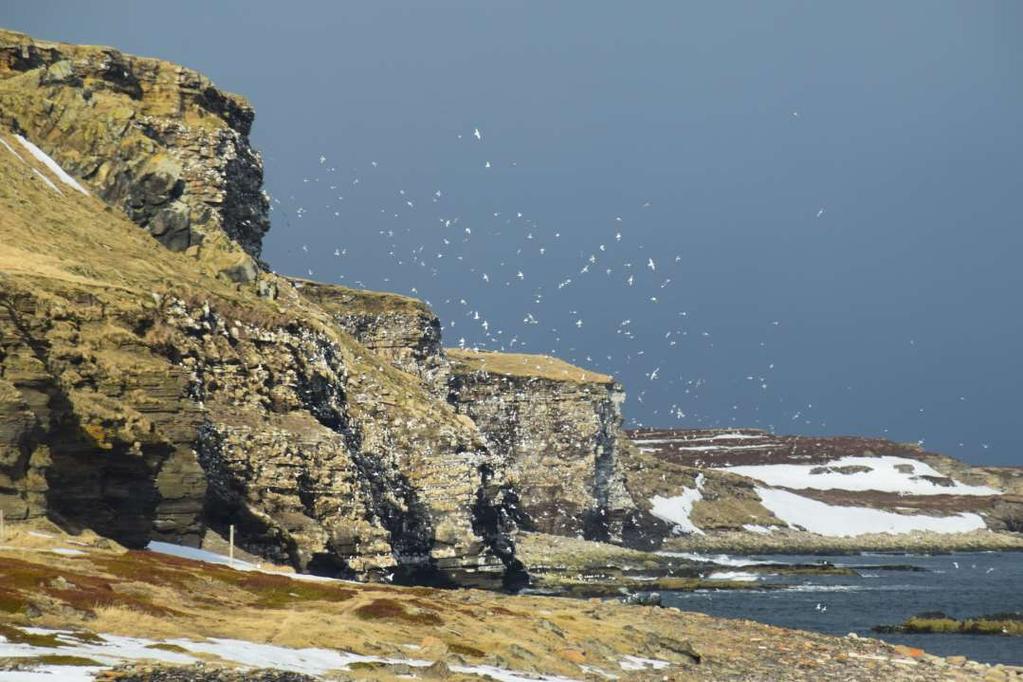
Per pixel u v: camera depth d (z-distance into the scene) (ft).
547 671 541.75
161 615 496.64
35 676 356.59
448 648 538.06
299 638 502.38
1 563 524.52
